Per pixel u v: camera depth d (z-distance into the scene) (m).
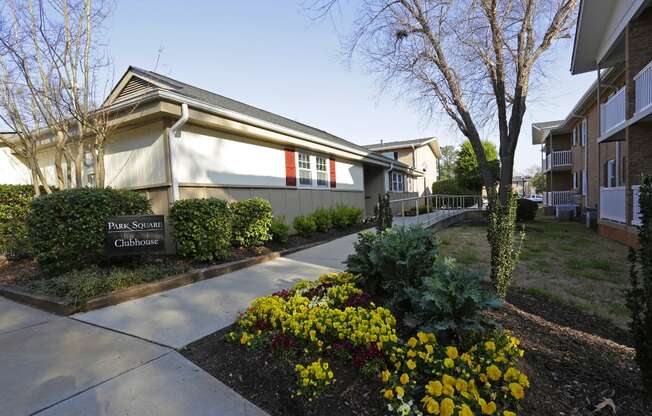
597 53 11.15
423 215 14.38
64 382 2.56
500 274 3.96
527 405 2.07
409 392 2.11
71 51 7.21
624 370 2.55
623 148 11.24
